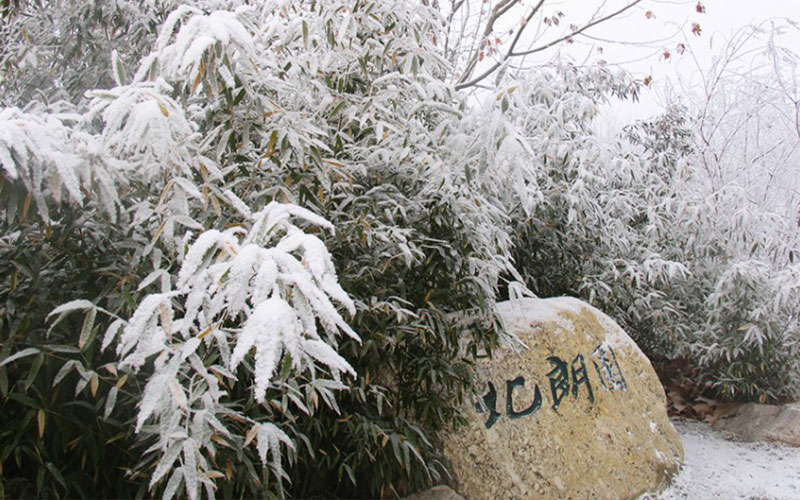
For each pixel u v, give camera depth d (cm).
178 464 150
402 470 219
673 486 279
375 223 206
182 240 156
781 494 278
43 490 151
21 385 151
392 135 214
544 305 293
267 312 101
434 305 227
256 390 96
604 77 452
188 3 281
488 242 234
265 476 159
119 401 159
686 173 435
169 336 121
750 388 399
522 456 243
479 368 255
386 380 233
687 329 439
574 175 362
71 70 291
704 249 438
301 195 186
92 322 135
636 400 294
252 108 179
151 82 155
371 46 227
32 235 157
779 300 381
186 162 158
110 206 143
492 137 171
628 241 418
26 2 275
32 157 129
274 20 207
